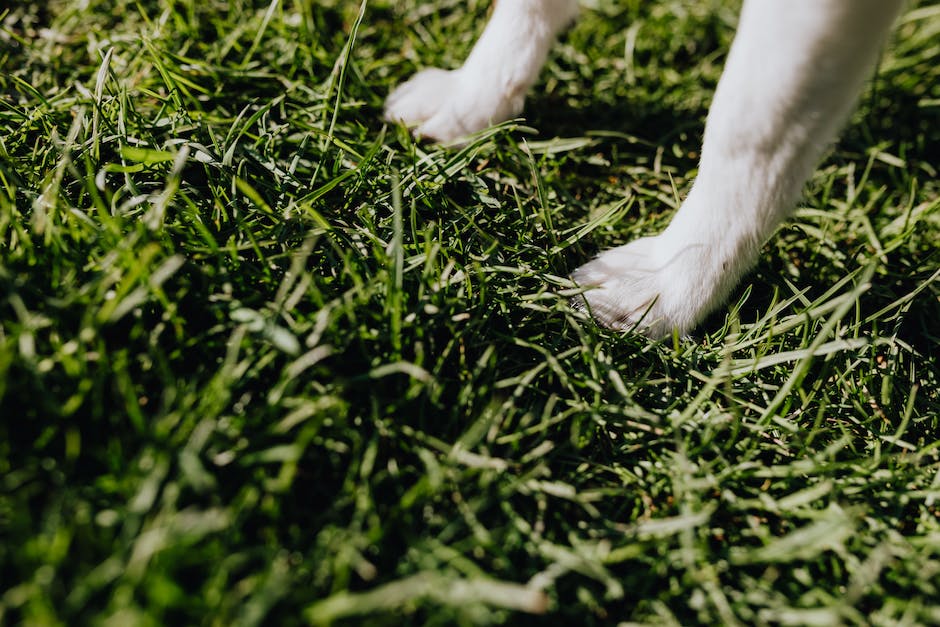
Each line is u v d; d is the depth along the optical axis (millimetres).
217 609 1101
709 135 1573
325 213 1771
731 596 1318
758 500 1457
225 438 1278
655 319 1765
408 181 1842
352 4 2697
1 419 1245
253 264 1612
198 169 1844
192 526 1135
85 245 1497
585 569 1259
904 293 1968
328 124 2078
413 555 1246
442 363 1502
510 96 2104
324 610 1101
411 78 2342
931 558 1382
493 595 1148
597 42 2727
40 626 1014
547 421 1457
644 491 1482
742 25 1440
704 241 1681
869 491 1492
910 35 2963
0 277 1341
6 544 1122
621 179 2242
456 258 1762
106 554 1135
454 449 1363
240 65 2301
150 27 2289
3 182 1595
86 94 1844
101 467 1271
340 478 1357
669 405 1618
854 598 1248
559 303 1652
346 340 1456
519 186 2072
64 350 1292
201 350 1444
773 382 1729
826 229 2059
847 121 1558
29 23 2354
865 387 1692
